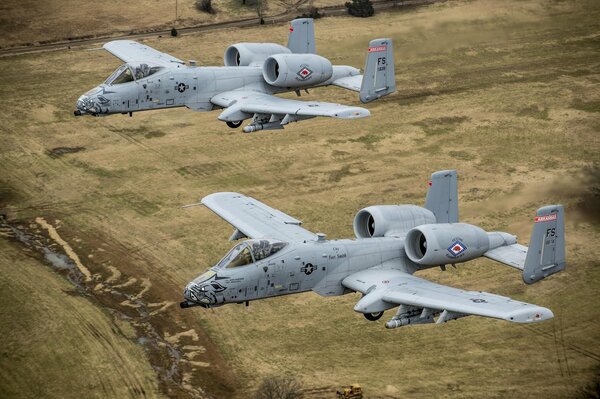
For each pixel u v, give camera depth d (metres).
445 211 142.25
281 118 175.62
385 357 149.00
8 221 191.38
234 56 190.12
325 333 154.50
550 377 145.50
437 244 130.75
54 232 187.25
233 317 158.25
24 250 180.25
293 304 161.75
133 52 196.12
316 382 142.62
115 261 176.62
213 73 179.50
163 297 165.25
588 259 179.12
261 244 127.69
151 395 140.00
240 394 140.88
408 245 133.88
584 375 146.25
